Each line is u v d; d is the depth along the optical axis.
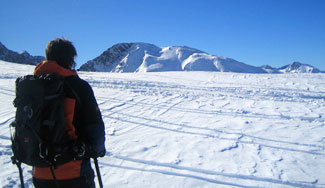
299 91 10.41
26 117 1.49
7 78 12.33
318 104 7.66
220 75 17.52
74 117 1.62
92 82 11.85
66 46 1.73
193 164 3.45
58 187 1.60
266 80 14.61
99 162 3.52
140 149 3.97
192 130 4.95
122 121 5.53
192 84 12.51
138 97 8.27
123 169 3.32
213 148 4.03
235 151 3.92
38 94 1.50
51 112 1.51
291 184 2.98
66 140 1.58
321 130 4.96
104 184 2.93
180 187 2.88
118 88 10.11
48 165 1.54
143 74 18.38
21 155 1.57
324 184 2.97
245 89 10.91
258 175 3.16
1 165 3.35
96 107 1.67
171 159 3.60
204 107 7.03
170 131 4.89
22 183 1.67
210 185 2.93
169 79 14.82
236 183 2.98
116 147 4.05
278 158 3.67
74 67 1.85
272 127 5.17
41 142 1.50
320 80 14.09
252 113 6.39
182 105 7.24
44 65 1.66
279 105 7.46
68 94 1.58
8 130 4.70
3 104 6.64
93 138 1.60
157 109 6.68
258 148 4.04
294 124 5.40
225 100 8.19
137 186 2.89
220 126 5.23
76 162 1.63
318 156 3.74
